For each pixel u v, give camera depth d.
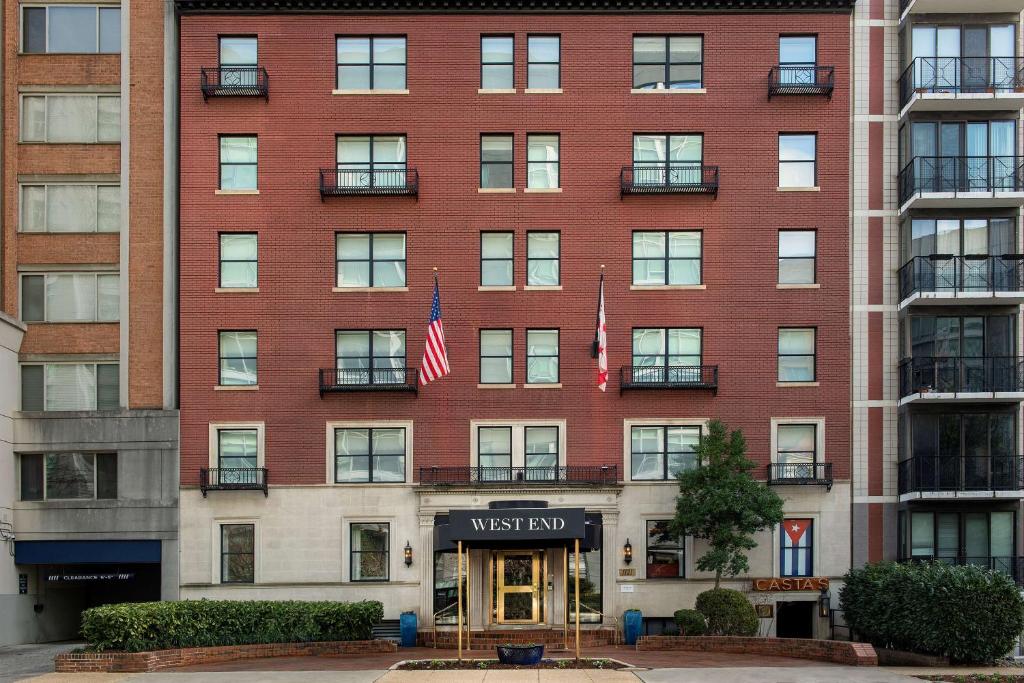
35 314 34.41
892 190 33.94
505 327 33.66
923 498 31.58
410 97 34.12
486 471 32.97
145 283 34.16
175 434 33.31
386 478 33.28
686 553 32.72
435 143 34.03
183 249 33.72
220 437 33.47
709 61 34.25
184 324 33.53
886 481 33.09
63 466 33.69
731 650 27.52
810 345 33.78
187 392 33.38
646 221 33.91
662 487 32.91
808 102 34.12
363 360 33.59
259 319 33.53
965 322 33.25
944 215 33.34
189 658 25.05
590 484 32.41
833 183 33.91
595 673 22.58
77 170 34.62
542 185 34.16
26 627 33.38
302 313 33.59
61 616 35.69
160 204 34.34
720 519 30.27
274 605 28.02
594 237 33.88
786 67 34.00
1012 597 26.11
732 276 33.75
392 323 33.56
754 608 30.94
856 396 33.38
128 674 23.25
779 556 32.81
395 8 34.19
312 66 34.19
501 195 33.91
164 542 32.94
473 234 33.84
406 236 33.88
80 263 34.41
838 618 32.12
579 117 34.12
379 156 34.22
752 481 30.20
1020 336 33.19
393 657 26.78
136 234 34.28
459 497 32.50
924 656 26.80
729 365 33.47
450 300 33.72
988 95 32.25
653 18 34.34
